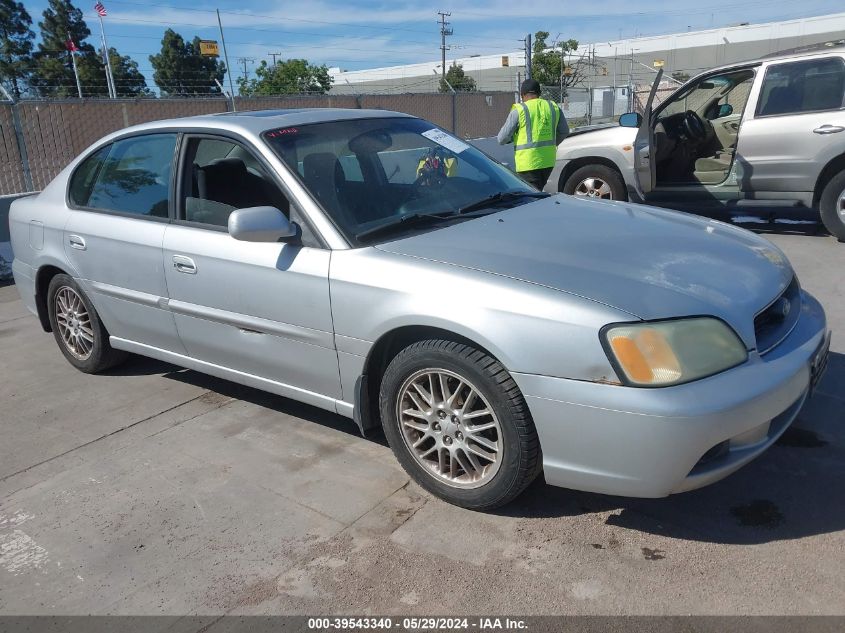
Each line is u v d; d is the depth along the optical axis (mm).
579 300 2553
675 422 2385
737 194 7219
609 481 2555
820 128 6590
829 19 48812
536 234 3131
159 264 3789
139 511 3121
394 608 2449
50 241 4480
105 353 4570
